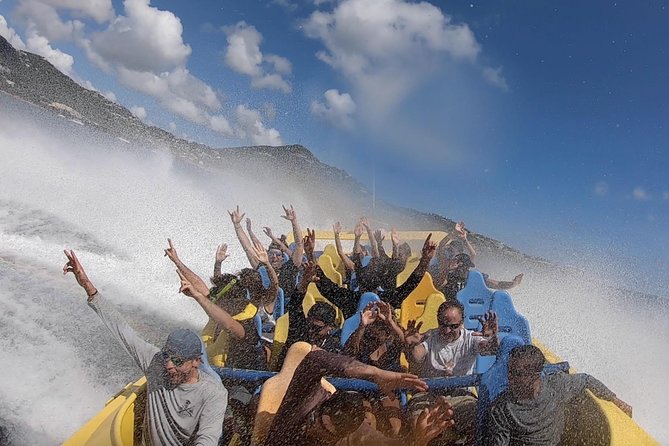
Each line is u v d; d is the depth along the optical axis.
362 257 5.04
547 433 2.53
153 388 2.55
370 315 2.94
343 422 2.59
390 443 2.42
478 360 3.33
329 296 3.82
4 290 5.33
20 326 4.64
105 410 2.71
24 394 3.65
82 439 2.51
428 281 4.30
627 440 2.52
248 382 2.85
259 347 3.39
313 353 2.46
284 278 4.72
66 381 3.89
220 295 3.69
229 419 2.73
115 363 4.22
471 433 2.75
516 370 2.50
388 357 3.04
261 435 2.52
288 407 2.48
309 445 2.49
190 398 2.49
